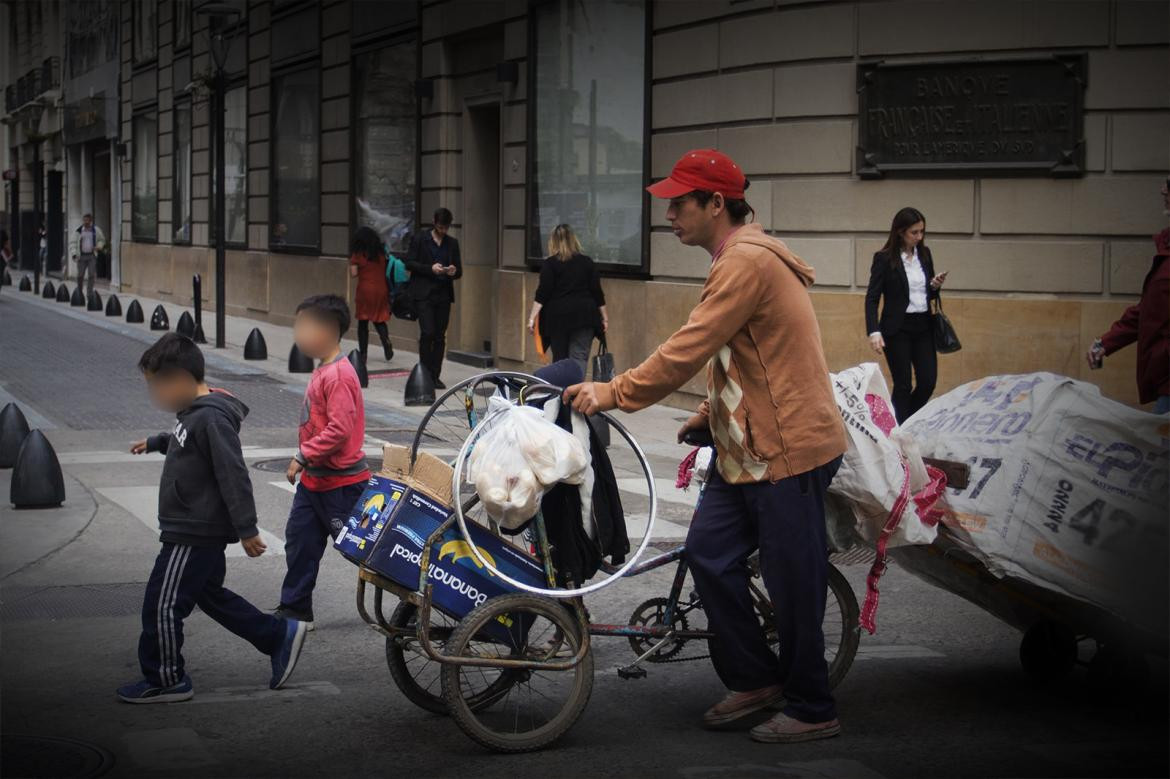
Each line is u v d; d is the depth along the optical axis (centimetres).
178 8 3253
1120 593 498
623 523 495
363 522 479
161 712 512
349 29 2223
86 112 4206
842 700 531
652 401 473
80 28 4316
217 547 520
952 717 511
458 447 1134
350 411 601
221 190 2084
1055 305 1174
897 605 676
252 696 534
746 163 1286
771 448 473
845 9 1216
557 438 464
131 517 866
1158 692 530
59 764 453
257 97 2700
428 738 487
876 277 1038
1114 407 511
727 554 489
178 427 516
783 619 481
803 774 448
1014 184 1181
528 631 479
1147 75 1146
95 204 4397
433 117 1927
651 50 1409
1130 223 1159
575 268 1277
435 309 1557
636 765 458
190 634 625
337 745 478
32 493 880
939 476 514
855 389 502
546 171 1631
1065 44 1160
